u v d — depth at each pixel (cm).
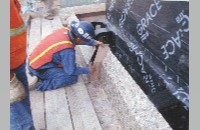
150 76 364
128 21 439
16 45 236
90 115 339
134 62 408
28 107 271
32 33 552
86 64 436
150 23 364
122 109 334
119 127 343
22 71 255
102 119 356
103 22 546
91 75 413
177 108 306
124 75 366
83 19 672
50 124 327
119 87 346
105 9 612
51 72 383
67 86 394
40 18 639
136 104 312
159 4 337
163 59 340
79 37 362
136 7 404
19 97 231
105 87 393
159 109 329
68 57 363
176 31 307
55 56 373
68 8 670
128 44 427
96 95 394
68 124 325
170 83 324
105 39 479
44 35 541
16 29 231
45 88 385
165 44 332
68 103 361
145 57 379
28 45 502
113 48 483
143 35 388
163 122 284
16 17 229
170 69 328
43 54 375
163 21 332
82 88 388
